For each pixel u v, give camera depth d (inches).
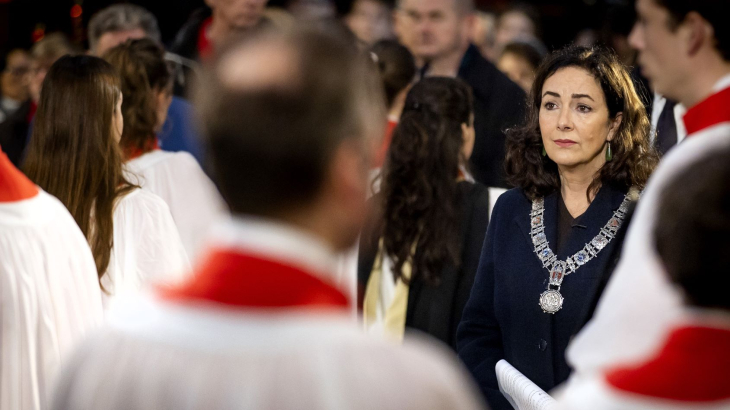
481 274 230.2
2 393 187.5
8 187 196.4
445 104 257.4
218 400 90.6
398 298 251.6
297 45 96.5
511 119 390.3
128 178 266.4
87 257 209.9
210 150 98.0
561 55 221.0
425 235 248.4
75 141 238.5
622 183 214.8
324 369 91.0
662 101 322.7
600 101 212.4
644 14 139.7
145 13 428.8
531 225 221.8
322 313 94.4
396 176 253.0
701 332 99.1
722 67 135.1
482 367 221.9
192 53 428.8
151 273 244.2
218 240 100.3
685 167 104.5
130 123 289.9
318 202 96.9
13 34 664.4
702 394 98.0
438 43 421.7
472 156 391.2
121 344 98.0
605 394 104.2
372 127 99.3
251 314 93.5
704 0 131.3
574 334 208.4
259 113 94.2
